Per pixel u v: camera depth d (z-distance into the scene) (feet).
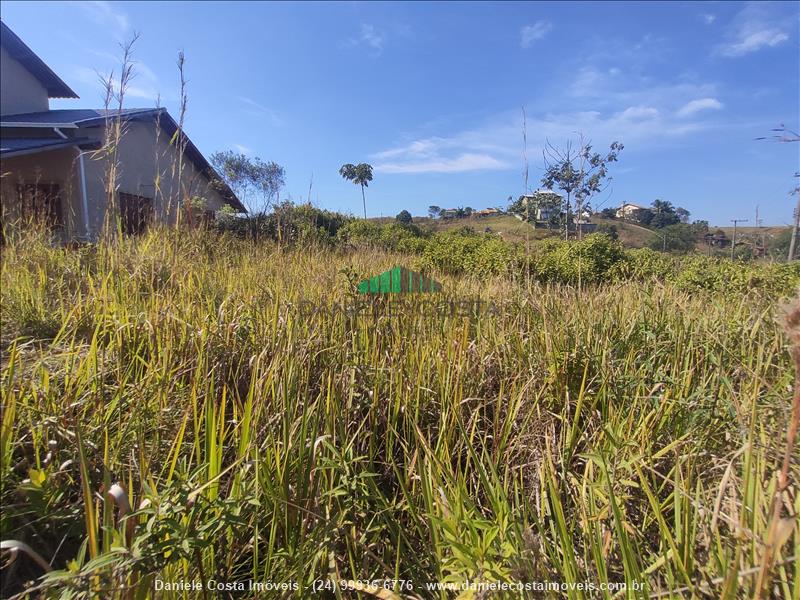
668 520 6.30
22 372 7.95
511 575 4.83
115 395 7.57
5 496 5.66
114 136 17.88
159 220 22.20
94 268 16.08
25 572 5.36
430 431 8.10
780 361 9.21
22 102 51.96
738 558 4.21
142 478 5.22
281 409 6.79
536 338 10.23
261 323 10.32
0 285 13.62
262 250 25.03
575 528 6.09
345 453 6.39
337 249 29.78
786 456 4.13
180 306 11.10
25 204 26.27
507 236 26.37
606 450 6.78
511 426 7.89
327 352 8.99
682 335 10.42
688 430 7.30
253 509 5.45
